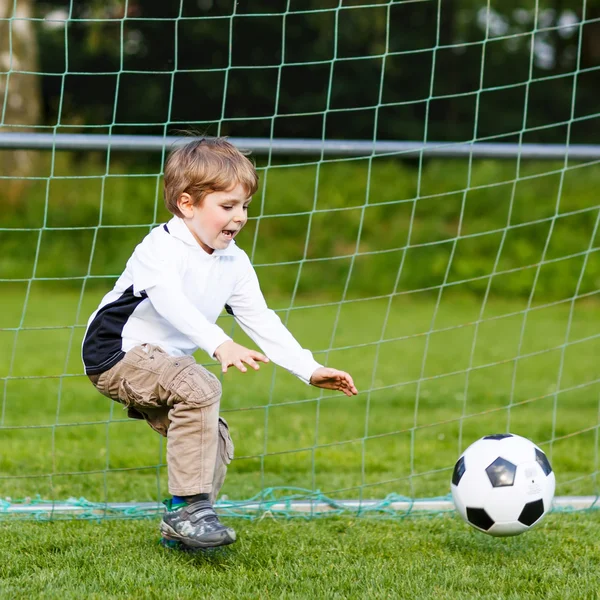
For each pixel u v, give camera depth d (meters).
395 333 19.28
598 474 8.64
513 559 5.81
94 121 36.38
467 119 40.22
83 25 35.06
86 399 12.45
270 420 11.17
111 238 27.03
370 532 6.50
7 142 7.42
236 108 38.19
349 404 12.30
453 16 39.84
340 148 8.09
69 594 4.93
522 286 26.08
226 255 5.80
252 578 5.32
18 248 26.52
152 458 9.20
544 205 28.06
